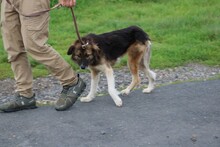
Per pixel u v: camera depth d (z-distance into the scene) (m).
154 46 11.80
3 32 6.78
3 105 6.91
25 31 6.41
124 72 9.86
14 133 6.08
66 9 16.20
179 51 11.21
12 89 8.84
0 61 10.79
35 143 5.73
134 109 6.93
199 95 7.55
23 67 6.87
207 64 10.43
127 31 7.82
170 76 9.49
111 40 7.50
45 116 6.69
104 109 6.96
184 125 6.17
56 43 12.28
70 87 6.91
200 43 12.09
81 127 6.20
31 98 7.02
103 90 8.45
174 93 7.74
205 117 6.48
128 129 6.08
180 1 17.52
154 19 14.99
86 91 8.41
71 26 14.30
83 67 7.12
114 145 5.58
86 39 7.18
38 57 6.57
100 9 16.66
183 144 5.56
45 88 8.87
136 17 15.52
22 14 6.38
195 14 15.47
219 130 5.99
